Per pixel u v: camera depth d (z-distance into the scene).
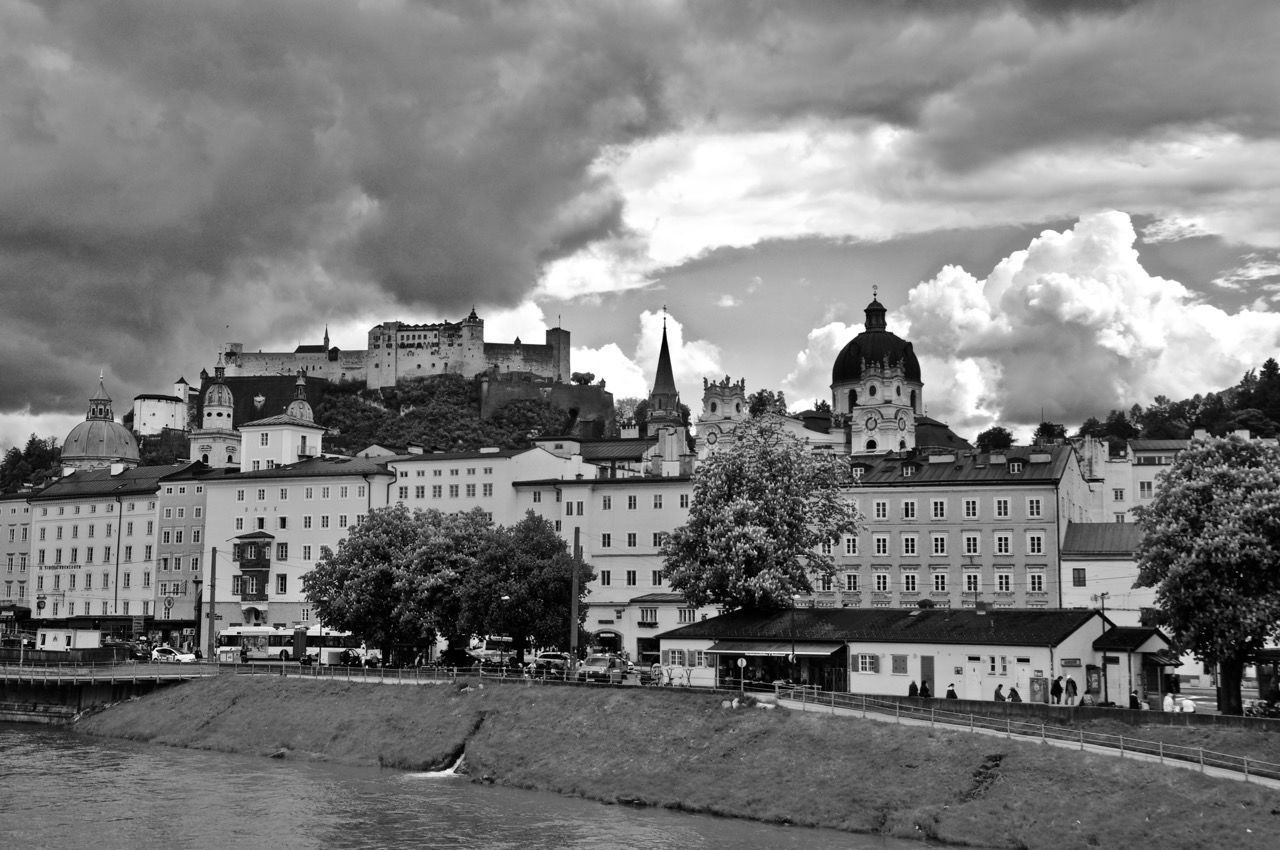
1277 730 102.31
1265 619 112.69
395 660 184.88
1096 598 174.38
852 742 114.25
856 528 166.88
